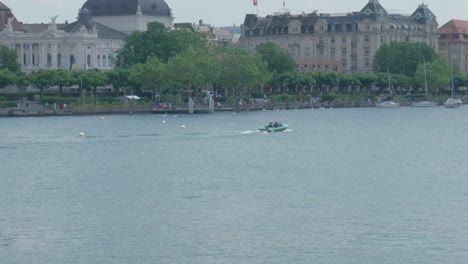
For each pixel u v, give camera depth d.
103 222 154.50
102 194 179.75
